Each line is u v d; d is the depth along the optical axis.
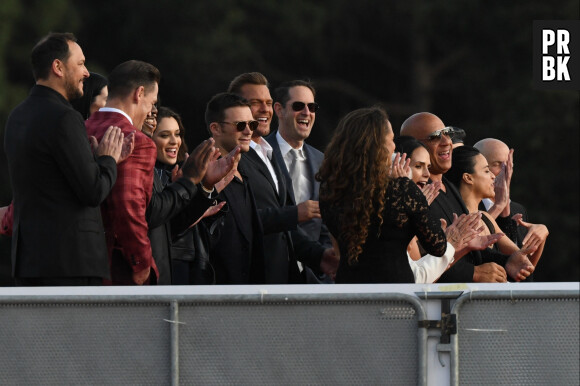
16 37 74.06
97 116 18.39
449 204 22.48
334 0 93.88
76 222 16.80
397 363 14.52
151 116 21.75
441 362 14.50
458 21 89.94
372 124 17.20
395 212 16.91
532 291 14.44
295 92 26.05
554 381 14.45
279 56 91.62
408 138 21.64
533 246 22.39
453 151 23.91
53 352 14.73
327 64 94.44
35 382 14.74
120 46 85.75
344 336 14.58
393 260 17.00
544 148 82.25
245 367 14.62
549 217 81.25
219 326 14.66
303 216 21.41
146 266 17.69
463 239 19.44
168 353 14.64
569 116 82.06
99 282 16.95
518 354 14.48
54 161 16.80
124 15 86.00
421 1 91.69
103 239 17.11
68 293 14.71
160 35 85.94
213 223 20.19
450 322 14.46
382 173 17.05
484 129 85.06
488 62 90.44
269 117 24.38
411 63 94.38
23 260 16.83
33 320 14.76
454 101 93.69
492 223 23.47
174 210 18.38
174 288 14.67
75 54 17.52
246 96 24.30
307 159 26.36
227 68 85.81
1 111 70.00
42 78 17.42
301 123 26.08
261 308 14.64
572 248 81.12
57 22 75.75
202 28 86.06
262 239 21.08
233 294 14.62
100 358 14.70
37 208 16.81
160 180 19.94
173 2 85.31
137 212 17.52
